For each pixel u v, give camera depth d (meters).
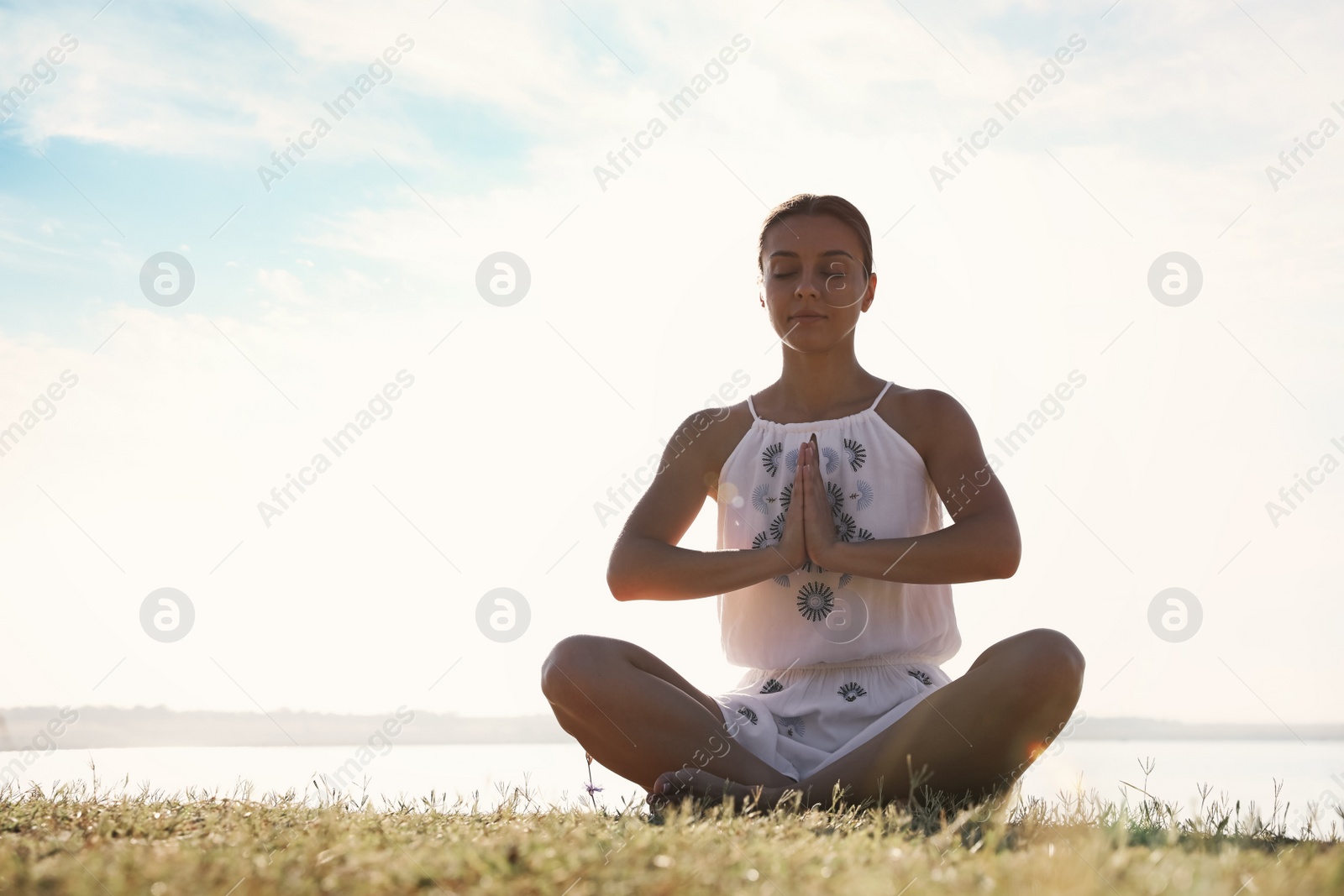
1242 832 2.25
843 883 1.43
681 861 1.53
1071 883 1.38
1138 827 2.12
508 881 1.49
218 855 1.66
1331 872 1.43
